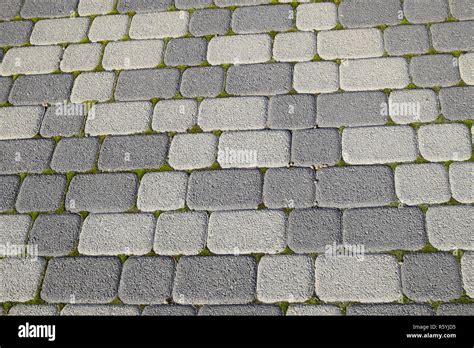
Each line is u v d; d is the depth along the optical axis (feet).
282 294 7.86
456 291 7.58
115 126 9.71
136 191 8.97
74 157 9.46
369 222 8.19
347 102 9.36
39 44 11.00
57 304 8.18
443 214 8.10
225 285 8.00
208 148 9.24
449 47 9.67
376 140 8.89
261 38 10.39
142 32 10.84
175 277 8.14
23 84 10.48
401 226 8.09
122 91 10.10
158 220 8.65
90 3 11.43
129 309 8.02
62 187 9.17
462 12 10.00
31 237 8.75
